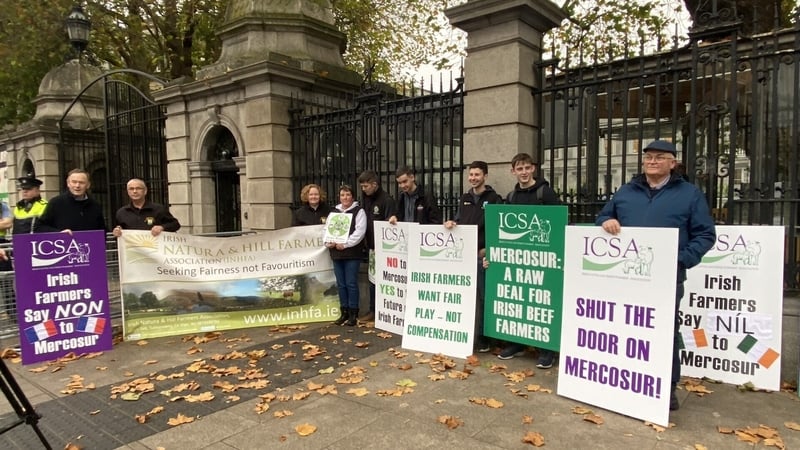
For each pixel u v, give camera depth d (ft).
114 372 15.40
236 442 10.76
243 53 28.19
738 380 13.42
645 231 11.43
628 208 12.14
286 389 13.60
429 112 20.42
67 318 16.93
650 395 11.33
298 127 25.34
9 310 18.24
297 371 14.92
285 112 25.72
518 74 17.48
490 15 17.67
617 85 19.31
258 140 25.70
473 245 16.06
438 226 16.70
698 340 13.93
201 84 27.78
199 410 12.39
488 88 18.21
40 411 12.62
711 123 15.10
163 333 19.03
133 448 10.64
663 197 11.73
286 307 20.48
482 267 16.72
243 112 26.86
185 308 19.35
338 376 14.55
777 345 12.98
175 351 17.39
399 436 10.84
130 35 51.11
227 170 29.01
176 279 19.22
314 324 20.58
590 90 17.01
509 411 12.00
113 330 20.07
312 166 24.94
